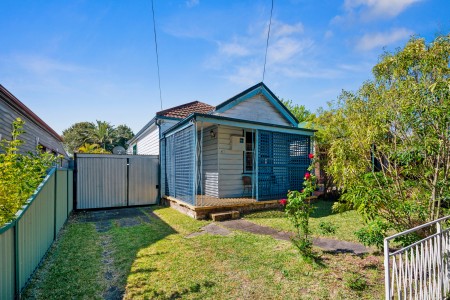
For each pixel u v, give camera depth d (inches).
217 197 358.9
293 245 180.1
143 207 399.9
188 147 313.4
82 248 193.8
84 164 380.5
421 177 155.6
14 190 133.3
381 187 160.7
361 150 170.4
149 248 188.9
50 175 192.9
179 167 350.9
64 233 238.4
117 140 1686.8
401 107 147.0
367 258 159.0
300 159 377.1
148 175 423.2
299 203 164.7
